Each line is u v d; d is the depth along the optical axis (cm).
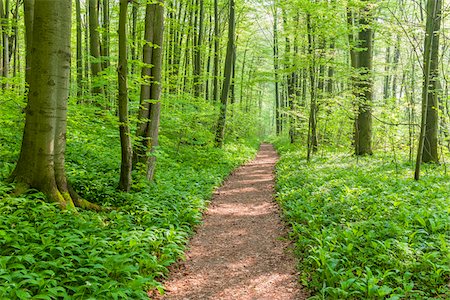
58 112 730
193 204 964
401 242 592
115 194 868
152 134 1048
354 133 1912
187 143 1831
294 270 615
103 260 508
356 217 776
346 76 1590
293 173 1461
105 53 1788
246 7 2530
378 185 1020
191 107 1747
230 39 2039
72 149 1139
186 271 620
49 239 529
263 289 555
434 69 1312
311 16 1415
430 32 1040
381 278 507
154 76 1035
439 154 1478
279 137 3972
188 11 2306
